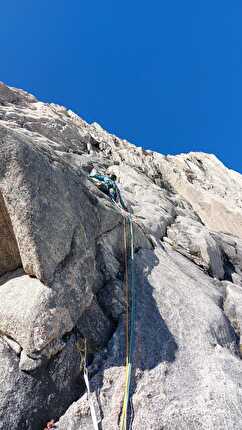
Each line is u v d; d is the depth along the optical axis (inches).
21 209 246.8
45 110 845.2
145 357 275.3
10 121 649.6
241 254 618.8
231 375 280.1
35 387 225.5
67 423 223.3
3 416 208.1
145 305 323.3
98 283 313.3
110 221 358.9
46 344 233.9
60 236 266.1
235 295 426.6
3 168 249.4
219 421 236.2
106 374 256.2
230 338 350.0
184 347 297.7
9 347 235.1
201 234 547.2
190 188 941.8
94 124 1110.4
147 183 777.6
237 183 1209.4
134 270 359.6
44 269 246.8
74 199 303.0
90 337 272.1
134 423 230.5
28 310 236.2
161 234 532.4
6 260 275.9
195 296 370.6
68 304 255.8
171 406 242.2
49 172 276.7
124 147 1057.5
